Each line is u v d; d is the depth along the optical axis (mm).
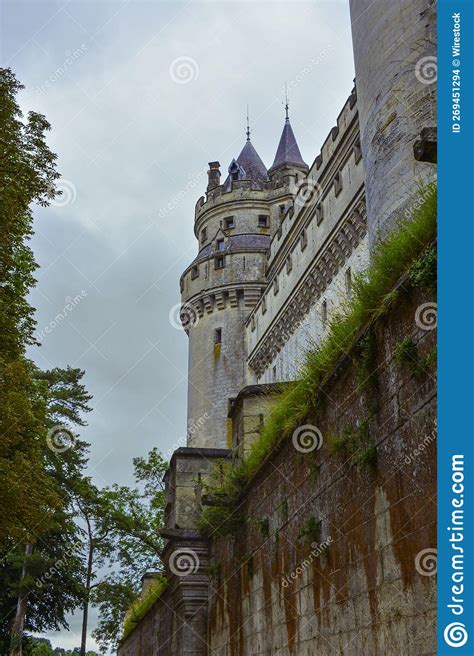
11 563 36406
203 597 17906
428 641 6461
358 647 8094
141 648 29969
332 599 9055
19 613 35531
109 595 40875
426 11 14375
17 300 19578
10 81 17547
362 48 16141
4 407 18422
